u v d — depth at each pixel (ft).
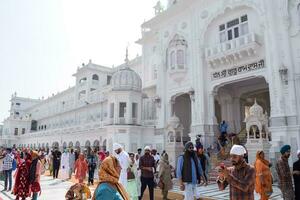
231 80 62.34
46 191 39.86
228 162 53.62
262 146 45.93
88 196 14.10
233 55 60.75
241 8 62.18
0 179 46.37
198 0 70.79
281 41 53.11
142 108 88.74
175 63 73.46
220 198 34.71
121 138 76.79
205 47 68.54
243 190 13.69
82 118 137.80
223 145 60.44
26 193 28.48
